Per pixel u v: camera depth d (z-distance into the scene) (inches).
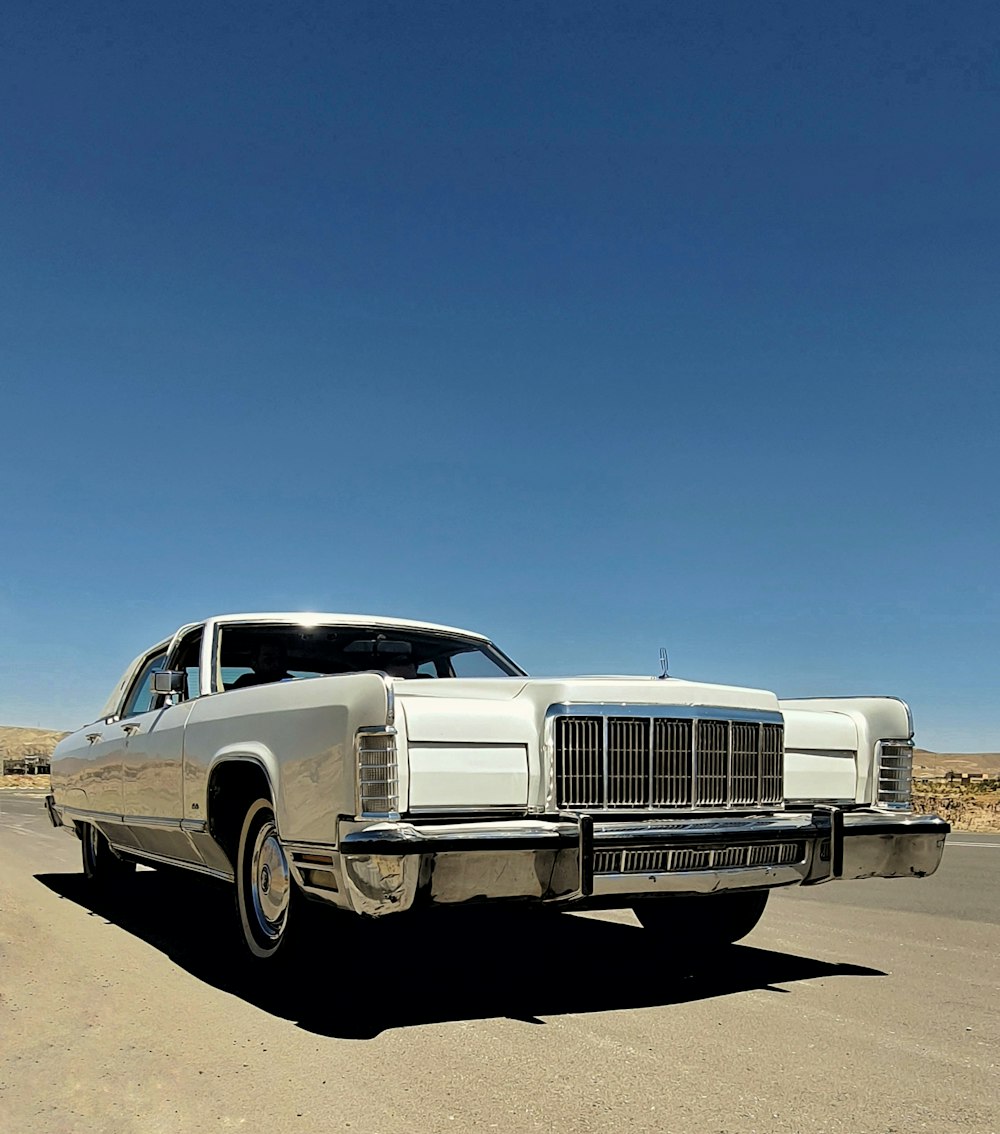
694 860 202.1
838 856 220.4
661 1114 145.3
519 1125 140.9
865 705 253.6
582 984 223.8
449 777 187.8
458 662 304.8
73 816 364.2
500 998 210.7
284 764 202.5
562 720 197.9
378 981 225.8
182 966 243.6
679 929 271.1
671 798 207.6
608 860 193.6
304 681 204.7
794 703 267.0
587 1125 141.0
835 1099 151.9
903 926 306.5
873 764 247.8
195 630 288.4
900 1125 142.0
